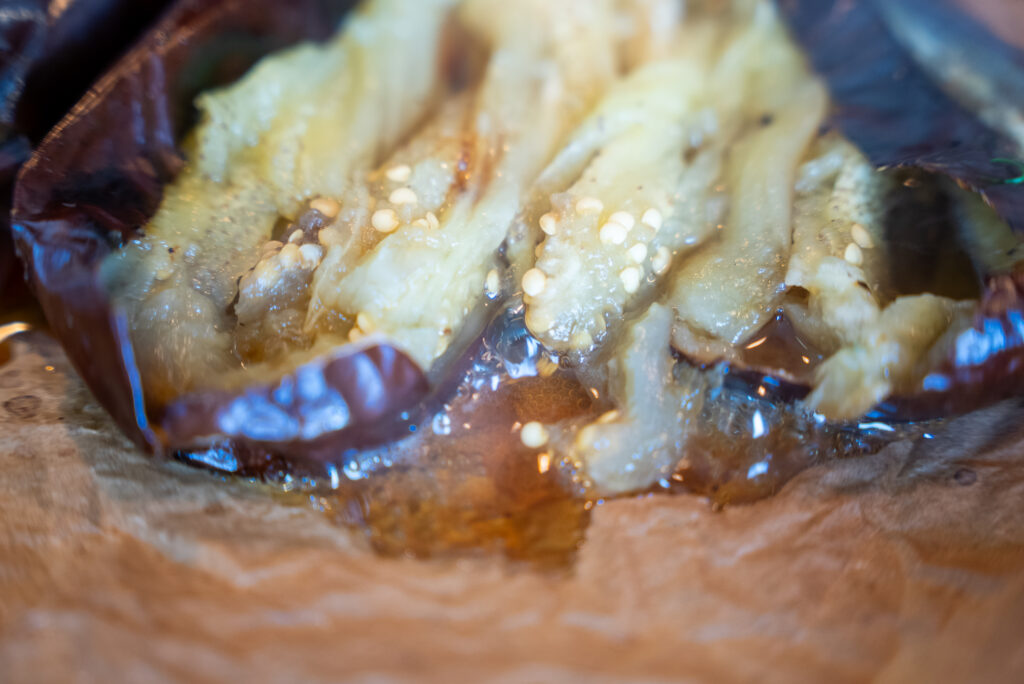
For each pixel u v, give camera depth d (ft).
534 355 0.59
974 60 0.63
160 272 0.58
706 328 0.58
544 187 0.61
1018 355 0.55
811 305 0.58
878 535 0.54
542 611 0.51
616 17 0.68
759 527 0.54
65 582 0.51
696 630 0.51
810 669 0.50
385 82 0.66
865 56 0.65
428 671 0.49
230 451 0.55
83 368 0.55
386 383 0.54
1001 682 0.50
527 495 0.55
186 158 0.62
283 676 0.49
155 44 0.61
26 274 0.58
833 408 0.56
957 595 0.52
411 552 0.53
